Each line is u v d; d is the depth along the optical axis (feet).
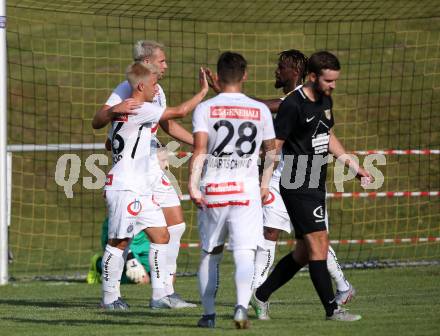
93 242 179.22
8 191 146.82
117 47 266.36
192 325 83.20
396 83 245.24
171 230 107.45
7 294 121.49
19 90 245.65
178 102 235.20
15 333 79.30
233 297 115.34
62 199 199.82
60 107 242.37
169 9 249.34
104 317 92.32
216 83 91.30
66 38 268.62
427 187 200.75
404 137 221.25
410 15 260.62
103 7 200.75
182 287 128.16
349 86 242.17
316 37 268.41
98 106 244.63
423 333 75.20
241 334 75.05
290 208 85.40
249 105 78.33
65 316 93.71
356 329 77.61
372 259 156.46
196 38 268.41
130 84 96.37
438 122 228.22
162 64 101.40
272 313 94.73
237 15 258.16
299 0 250.16
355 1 241.55
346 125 225.15
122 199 98.27
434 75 248.32
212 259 80.38
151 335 75.66
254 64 257.14
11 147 145.07
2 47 131.54
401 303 102.32
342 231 182.91
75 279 141.08
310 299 111.86
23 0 200.03
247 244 77.92
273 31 272.51
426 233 181.37
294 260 88.58
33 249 172.55
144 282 134.82
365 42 263.70
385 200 196.24
